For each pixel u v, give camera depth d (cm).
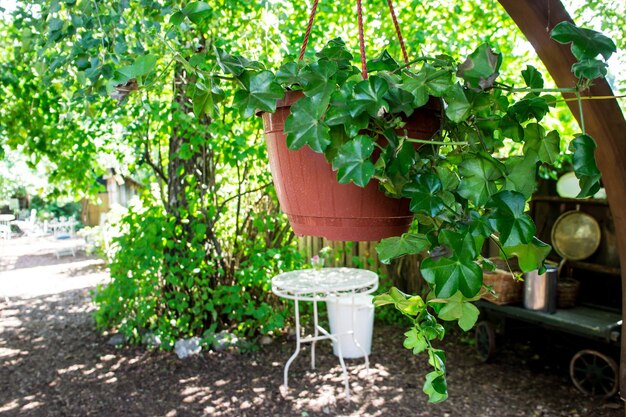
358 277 312
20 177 1158
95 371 336
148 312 363
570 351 357
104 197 1172
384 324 432
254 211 403
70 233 1101
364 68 74
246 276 360
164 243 361
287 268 381
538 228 380
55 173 388
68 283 673
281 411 275
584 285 354
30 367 347
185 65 83
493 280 323
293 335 396
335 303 345
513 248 69
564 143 337
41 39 149
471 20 344
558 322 300
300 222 84
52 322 461
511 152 339
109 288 382
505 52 334
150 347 368
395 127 70
